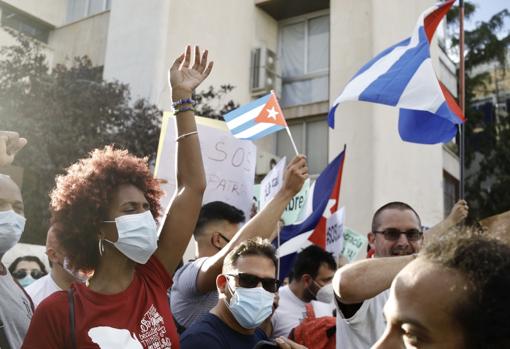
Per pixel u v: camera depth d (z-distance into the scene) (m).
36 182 9.48
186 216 2.65
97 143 10.06
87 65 11.74
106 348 2.09
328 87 14.74
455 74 16.73
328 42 15.09
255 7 15.51
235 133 4.50
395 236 3.30
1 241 2.65
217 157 4.58
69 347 2.07
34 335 2.08
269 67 15.01
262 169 12.95
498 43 19.31
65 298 2.17
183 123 2.87
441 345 1.09
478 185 18.66
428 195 14.33
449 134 4.36
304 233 5.04
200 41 13.80
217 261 3.07
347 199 12.52
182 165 2.79
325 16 15.32
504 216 1.73
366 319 2.69
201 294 3.18
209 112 11.59
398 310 1.15
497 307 1.04
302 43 15.56
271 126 4.47
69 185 2.45
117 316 2.20
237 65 14.70
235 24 14.82
